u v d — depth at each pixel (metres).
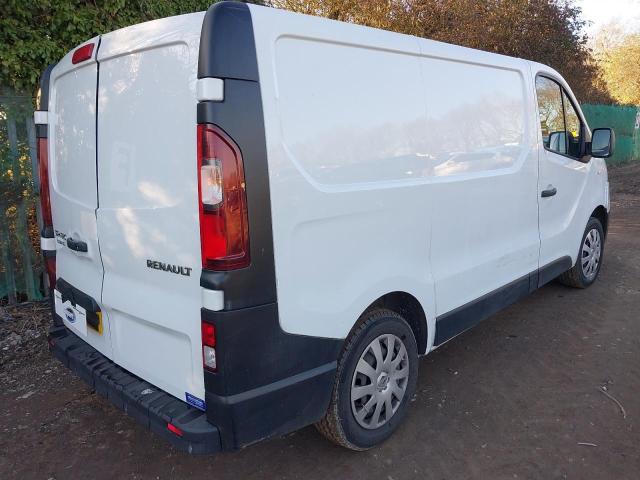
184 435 2.27
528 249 4.21
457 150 3.33
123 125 2.54
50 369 4.16
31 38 5.10
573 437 3.05
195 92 2.15
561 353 4.14
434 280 3.20
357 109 2.64
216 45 2.08
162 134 2.34
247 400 2.27
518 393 3.56
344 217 2.58
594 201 5.34
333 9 10.64
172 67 2.26
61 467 2.94
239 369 2.24
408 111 2.95
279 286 2.32
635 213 10.29
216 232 2.14
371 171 2.73
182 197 2.29
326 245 2.51
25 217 5.22
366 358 2.85
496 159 3.73
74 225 3.02
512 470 2.79
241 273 2.19
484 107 3.59
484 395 3.55
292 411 2.45
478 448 2.98
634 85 27.61
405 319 3.19
